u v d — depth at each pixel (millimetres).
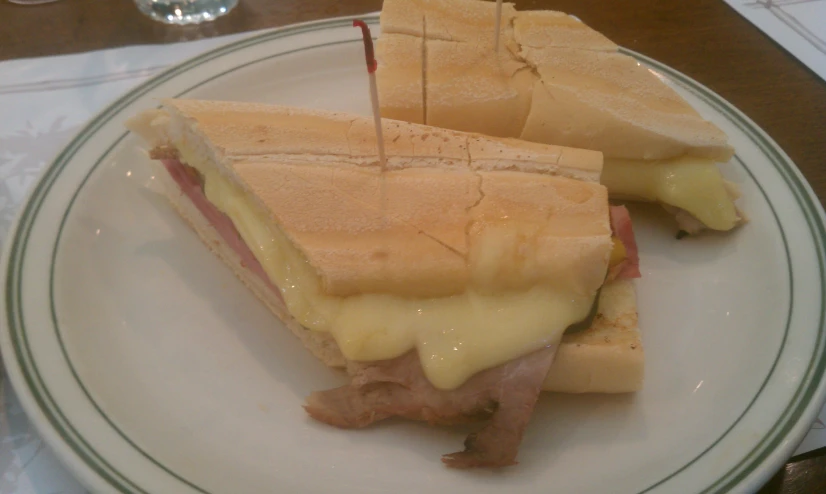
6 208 296
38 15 378
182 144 293
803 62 372
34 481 234
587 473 246
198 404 257
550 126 309
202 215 297
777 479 242
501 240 253
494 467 243
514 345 247
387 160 270
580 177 276
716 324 281
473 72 314
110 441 234
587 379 258
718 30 392
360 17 370
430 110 311
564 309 252
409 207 258
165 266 293
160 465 233
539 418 260
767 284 286
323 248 253
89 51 359
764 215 303
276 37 359
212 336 275
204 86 338
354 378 253
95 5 387
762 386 255
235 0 397
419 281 250
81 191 295
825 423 253
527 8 406
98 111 318
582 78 313
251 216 273
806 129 342
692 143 302
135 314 277
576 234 257
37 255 272
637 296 290
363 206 258
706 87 344
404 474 246
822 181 321
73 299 270
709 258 301
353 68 361
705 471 237
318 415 253
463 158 275
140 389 257
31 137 320
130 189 309
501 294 253
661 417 259
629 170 311
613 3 411
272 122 280
